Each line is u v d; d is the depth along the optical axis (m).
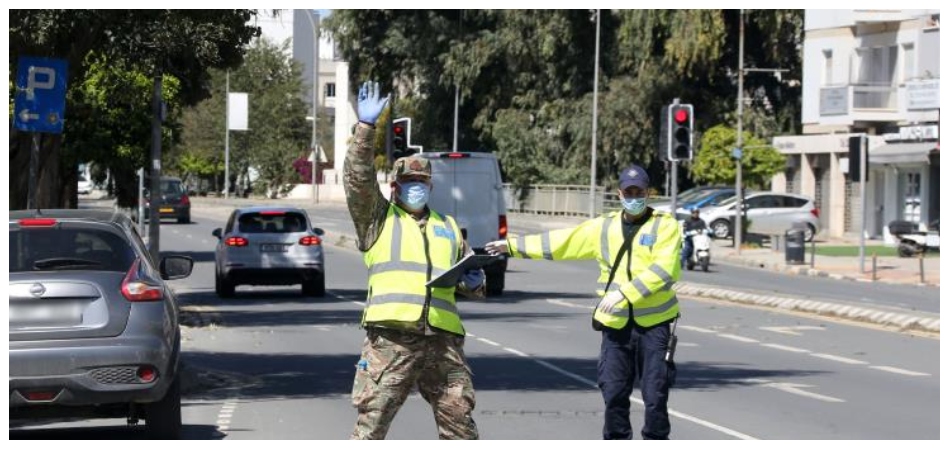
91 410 19.09
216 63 34.44
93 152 61.88
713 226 94.44
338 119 187.00
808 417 23.14
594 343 35.88
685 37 107.75
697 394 26.00
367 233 15.47
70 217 19.34
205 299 51.50
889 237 94.44
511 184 135.25
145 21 30.61
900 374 29.38
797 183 105.06
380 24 128.38
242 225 51.62
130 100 44.88
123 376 18.25
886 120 96.75
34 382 17.92
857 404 24.72
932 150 88.44
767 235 90.50
